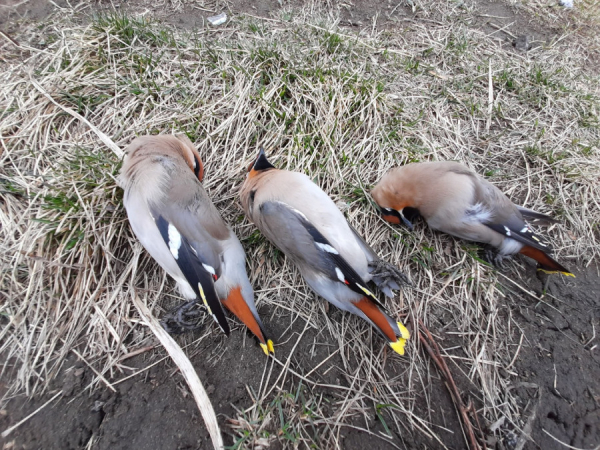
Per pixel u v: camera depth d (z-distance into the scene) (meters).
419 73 0.46
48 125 0.37
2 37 0.43
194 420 0.26
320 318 0.32
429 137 0.41
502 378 0.30
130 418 0.26
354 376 0.29
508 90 0.46
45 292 0.29
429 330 0.31
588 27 0.57
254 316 0.29
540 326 0.32
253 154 0.38
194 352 0.29
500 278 0.34
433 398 0.29
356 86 0.42
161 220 0.28
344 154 0.38
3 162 0.35
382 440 0.27
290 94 0.41
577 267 0.35
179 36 0.45
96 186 0.33
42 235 0.30
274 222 0.30
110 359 0.28
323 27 0.48
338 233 0.31
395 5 0.54
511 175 0.40
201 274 0.28
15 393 0.26
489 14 0.56
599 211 0.38
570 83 0.48
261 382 0.28
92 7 0.48
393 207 0.35
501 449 0.27
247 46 0.44
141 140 0.31
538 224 0.37
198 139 0.38
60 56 0.41
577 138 0.42
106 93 0.39
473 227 0.33
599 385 0.30
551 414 0.28
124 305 0.30
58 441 0.25
